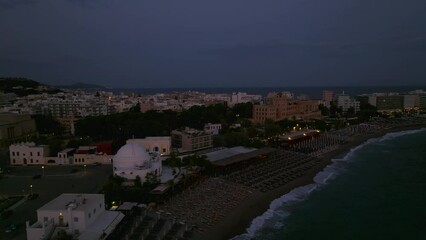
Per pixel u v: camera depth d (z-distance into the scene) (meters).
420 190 149.25
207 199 129.62
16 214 112.25
